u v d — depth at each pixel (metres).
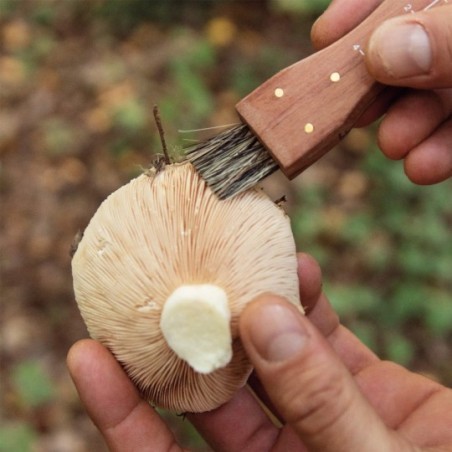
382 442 0.26
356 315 0.57
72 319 0.59
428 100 0.33
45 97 0.74
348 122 0.29
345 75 0.29
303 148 0.29
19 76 0.76
